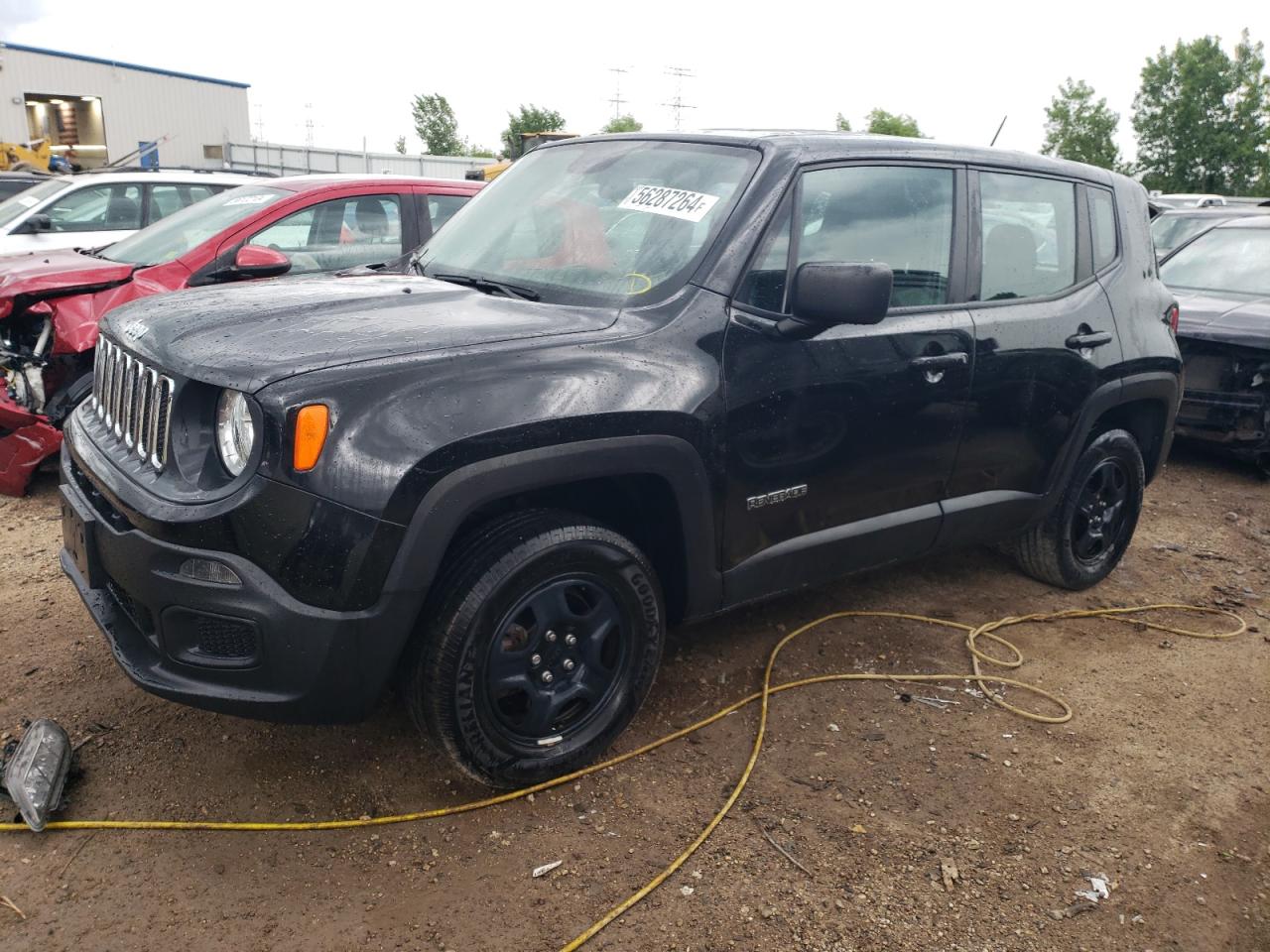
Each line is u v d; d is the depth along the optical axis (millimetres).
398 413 2418
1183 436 6582
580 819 2803
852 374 3236
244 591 2379
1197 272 7559
